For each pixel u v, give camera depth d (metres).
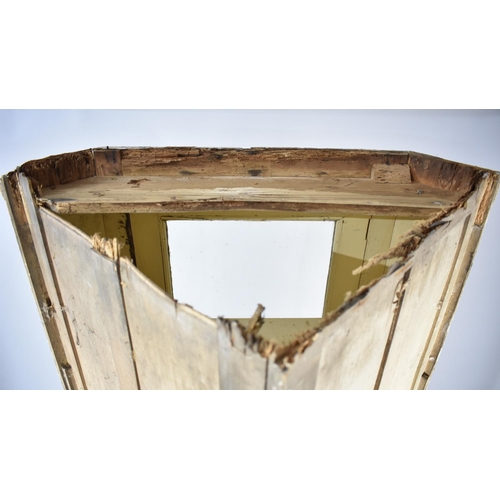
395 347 1.00
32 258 1.15
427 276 0.96
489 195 1.08
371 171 1.40
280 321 1.67
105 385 1.20
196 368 0.75
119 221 1.45
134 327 0.89
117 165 1.34
